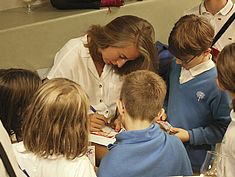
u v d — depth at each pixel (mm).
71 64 2229
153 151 1633
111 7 2779
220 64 1707
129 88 1688
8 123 1746
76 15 2670
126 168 1611
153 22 2975
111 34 2021
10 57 2592
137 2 2859
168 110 2168
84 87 2301
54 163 1524
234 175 1666
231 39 2479
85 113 1544
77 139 1519
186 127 2104
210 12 2529
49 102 1496
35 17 2646
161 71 2268
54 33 2645
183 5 3020
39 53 2658
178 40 1945
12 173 1251
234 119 1760
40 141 1509
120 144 1646
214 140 2066
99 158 1998
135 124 1662
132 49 2041
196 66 2004
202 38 1925
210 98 2000
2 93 1723
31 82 1757
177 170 1687
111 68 2252
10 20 2609
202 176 1646
